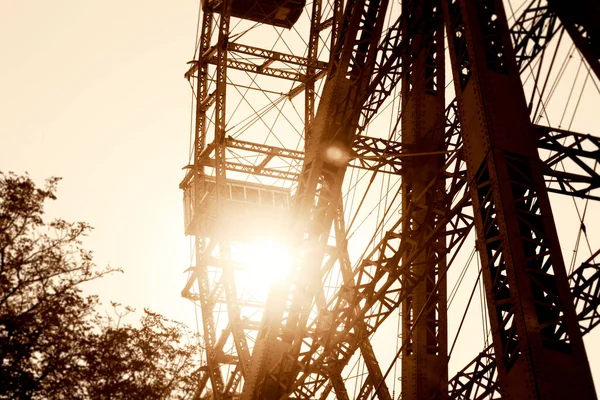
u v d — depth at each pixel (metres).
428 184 24.36
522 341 16.02
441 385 22.95
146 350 24.69
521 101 18.55
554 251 16.72
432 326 24.23
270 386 27.92
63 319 22.31
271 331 28.09
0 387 20.56
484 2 19.95
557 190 19.45
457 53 20.30
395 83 26.52
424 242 22.67
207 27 41.31
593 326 17.86
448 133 24.81
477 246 18.12
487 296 17.41
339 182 27.61
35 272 22.25
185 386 25.53
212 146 39.94
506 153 17.83
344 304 27.61
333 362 26.84
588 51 16.09
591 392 15.51
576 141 19.20
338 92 27.28
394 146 26.48
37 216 22.64
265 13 39.75
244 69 39.22
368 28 27.73
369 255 24.53
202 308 41.34
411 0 25.20
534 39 18.39
